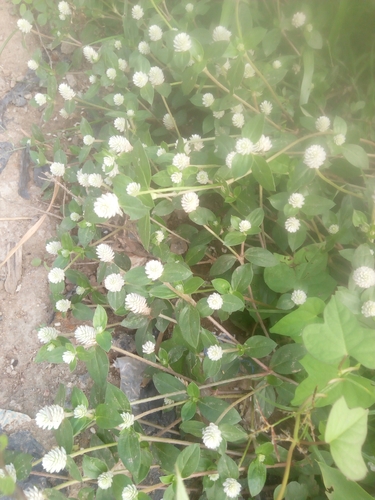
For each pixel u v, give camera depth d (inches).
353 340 7.8
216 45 11.9
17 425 13.2
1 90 18.9
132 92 16.2
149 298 12.3
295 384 11.0
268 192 14.1
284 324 9.8
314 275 11.9
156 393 13.2
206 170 13.3
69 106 16.5
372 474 10.2
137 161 10.5
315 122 12.8
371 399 8.0
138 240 15.4
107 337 10.1
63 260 13.5
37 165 16.4
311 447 10.1
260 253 11.7
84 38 18.3
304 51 14.3
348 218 12.2
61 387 10.2
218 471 9.6
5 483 8.0
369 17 15.8
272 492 11.7
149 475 12.1
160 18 15.0
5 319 15.0
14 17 20.2
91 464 9.5
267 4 16.0
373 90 15.0
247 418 12.6
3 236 16.1
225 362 11.1
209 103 14.0
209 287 14.1
